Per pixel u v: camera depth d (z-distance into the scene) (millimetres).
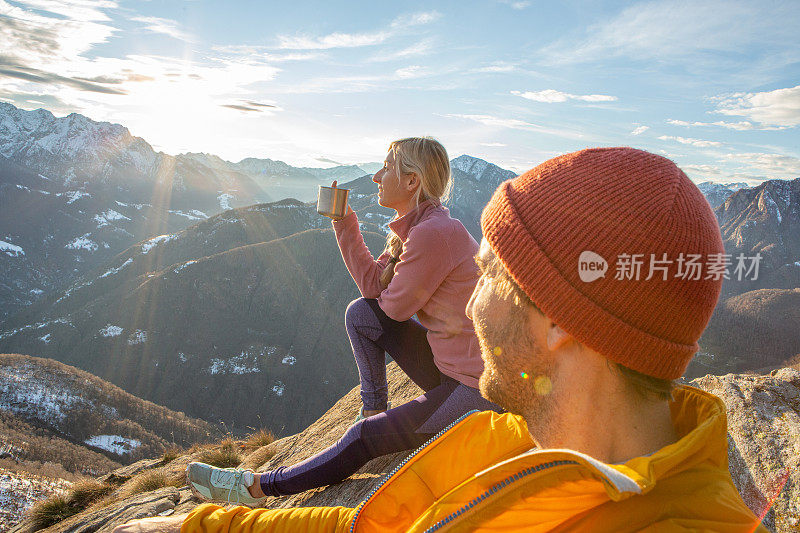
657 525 660
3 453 84875
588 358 792
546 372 846
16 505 29875
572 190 780
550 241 775
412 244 2299
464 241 2344
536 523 772
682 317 717
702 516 665
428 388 2691
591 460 652
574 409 813
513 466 796
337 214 2695
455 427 1173
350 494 2588
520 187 873
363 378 2773
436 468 1153
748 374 2410
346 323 2777
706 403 863
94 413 114812
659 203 728
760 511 1811
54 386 119688
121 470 8320
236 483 2475
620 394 782
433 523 905
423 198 2588
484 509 794
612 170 779
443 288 2316
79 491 6785
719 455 772
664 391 772
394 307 2373
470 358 2215
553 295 763
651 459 667
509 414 1153
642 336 718
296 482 2379
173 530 1044
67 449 96125
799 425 1984
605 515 705
